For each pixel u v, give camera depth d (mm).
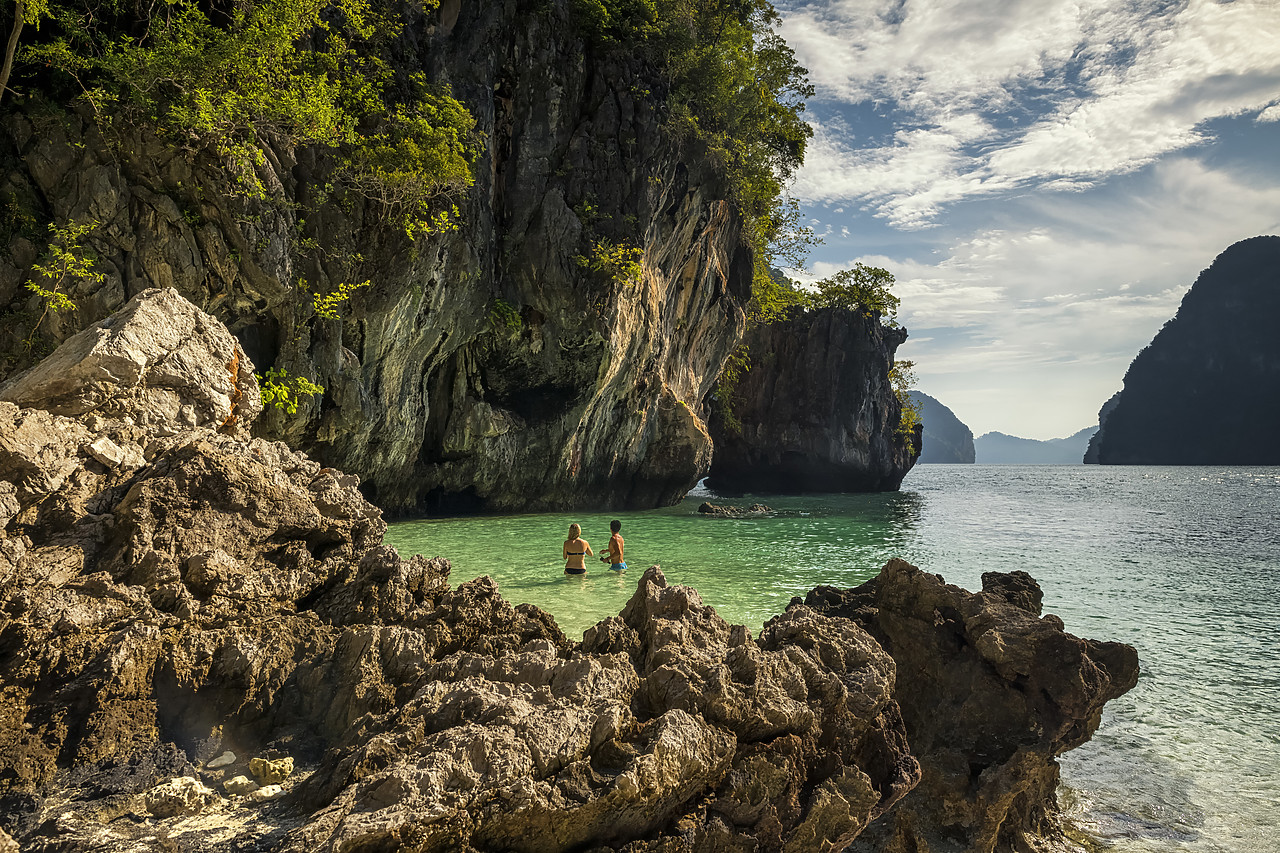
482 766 3594
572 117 28422
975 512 38344
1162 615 13852
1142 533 28297
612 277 28438
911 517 33406
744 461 56312
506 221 27844
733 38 33781
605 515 30922
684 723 4246
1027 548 22656
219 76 17531
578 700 4277
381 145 20938
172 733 4277
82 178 17969
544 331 28891
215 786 4008
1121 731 8711
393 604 5703
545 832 3627
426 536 20766
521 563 15375
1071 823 6910
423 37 24391
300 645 5020
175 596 4711
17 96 17562
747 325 51156
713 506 32781
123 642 4168
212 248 19219
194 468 5289
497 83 26906
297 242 20516
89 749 3930
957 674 7070
